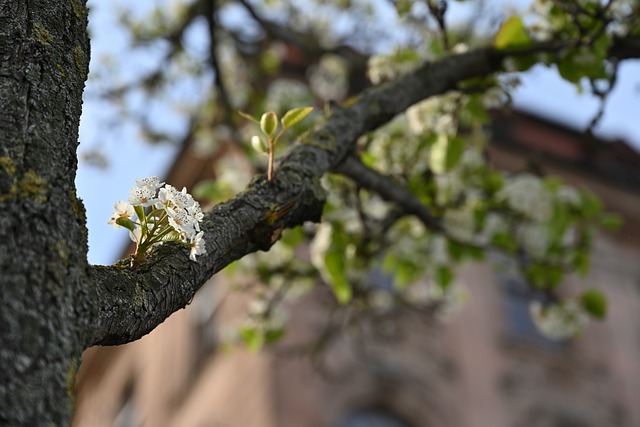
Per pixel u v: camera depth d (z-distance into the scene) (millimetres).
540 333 17219
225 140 9008
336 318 14117
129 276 1993
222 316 16234
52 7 2094
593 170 20438
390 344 15172
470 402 15555
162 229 2148
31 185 1712
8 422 1424
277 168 2734
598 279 18859
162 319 2047
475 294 17109
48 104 1896
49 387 1502
